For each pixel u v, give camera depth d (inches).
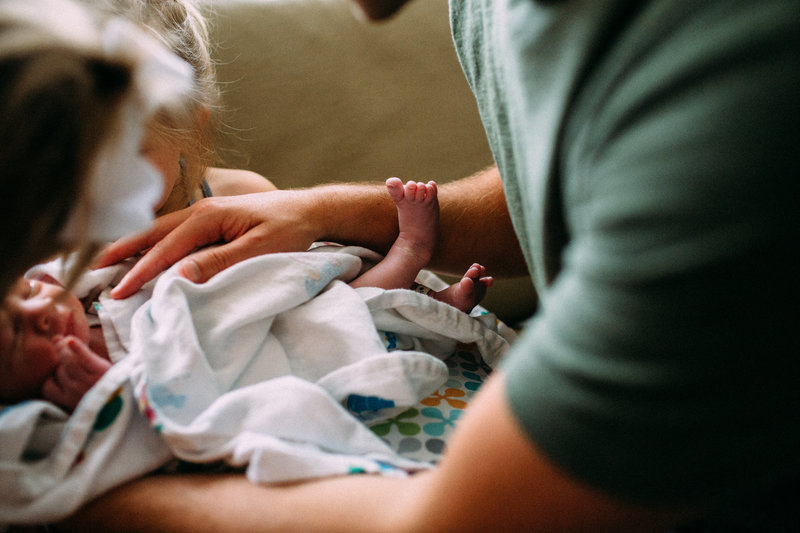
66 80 10.4
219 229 26.7
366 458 18.9
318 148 42.8
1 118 10.2
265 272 24.8
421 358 22.1
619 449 9.7
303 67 42.4
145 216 13.3
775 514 15.0
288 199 28.6
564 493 10.7
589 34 11.2
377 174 43.8
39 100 10.3
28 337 20.3
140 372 19.3
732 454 9.4
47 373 20.6
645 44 10.0
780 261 8.4
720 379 9.0
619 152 9.9
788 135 8.3
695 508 10.5
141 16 24.2
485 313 31.9
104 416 18.5
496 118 17.3
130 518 16.3
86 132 10.8
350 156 43.5
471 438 11.7
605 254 9.8
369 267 30.3
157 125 24.1
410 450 21.8
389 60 44.6
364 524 13.8
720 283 8.7
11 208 10.9
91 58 10.9
